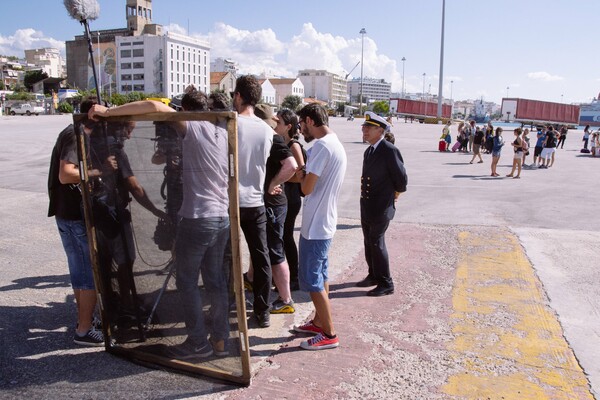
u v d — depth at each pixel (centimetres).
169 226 322
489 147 2375
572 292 503
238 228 301
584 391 323
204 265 318
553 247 676
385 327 418
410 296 491
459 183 1348
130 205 329
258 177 398
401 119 9862
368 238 499
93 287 367
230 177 295
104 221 339
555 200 1080
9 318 422
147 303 340
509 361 362
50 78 11325
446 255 634
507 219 865
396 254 638
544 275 555
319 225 366
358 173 1475
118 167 327
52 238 683
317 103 378
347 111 10675
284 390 318
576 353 374
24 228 732
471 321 431
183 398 309
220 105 465
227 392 316
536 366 355
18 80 14512
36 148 1903
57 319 425
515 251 654
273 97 14912
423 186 1275
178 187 314
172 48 13075
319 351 374
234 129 291
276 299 471
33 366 344
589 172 1708
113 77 13350
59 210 355
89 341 378
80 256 360
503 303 473
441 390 322
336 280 543
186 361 336
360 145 2545
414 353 372
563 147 3253
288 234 505
